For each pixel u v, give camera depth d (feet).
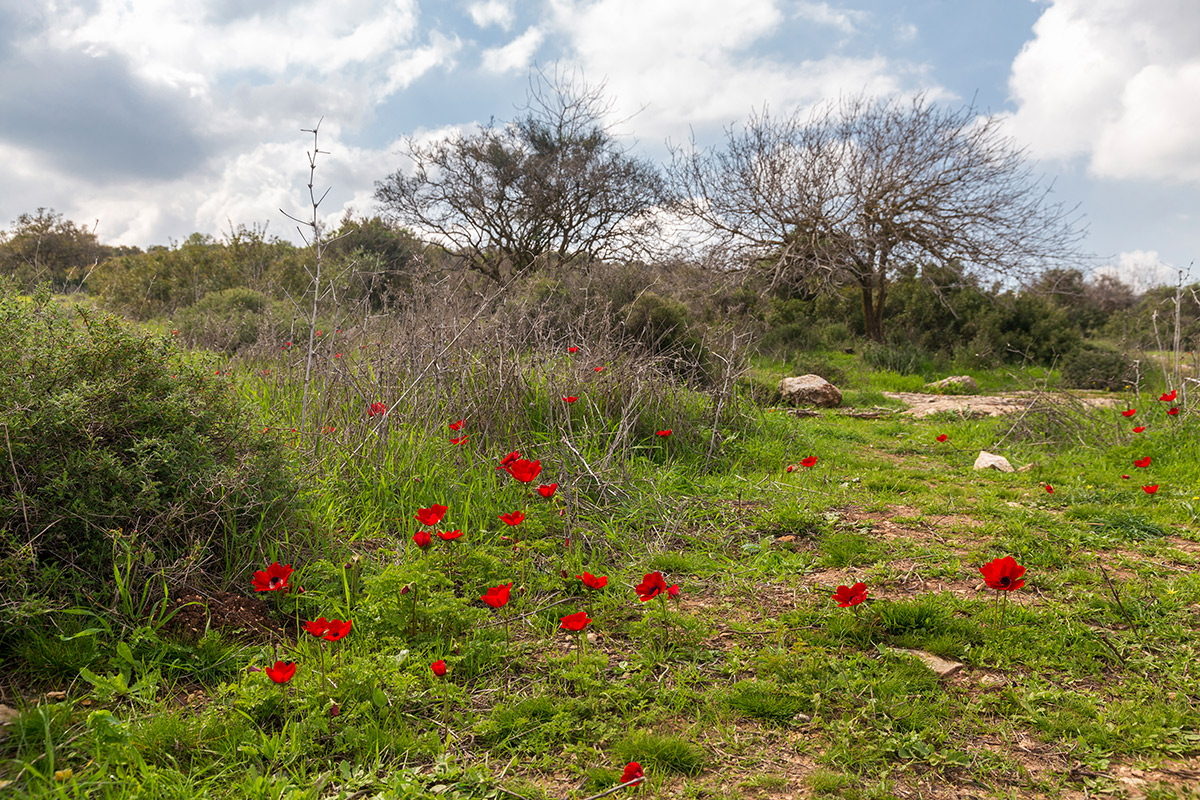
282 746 7.18
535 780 7.13
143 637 8.41
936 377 53.52
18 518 8.66
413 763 7.25
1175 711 8.29
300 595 10.09
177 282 53.62
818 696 8.54
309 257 55.01
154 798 6.22
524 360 20.16
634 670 9.32
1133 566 13.23
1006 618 10.82
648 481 16.92
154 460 9.87
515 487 15.29
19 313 10.14
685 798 6.91
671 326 31.58
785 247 62.69
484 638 9.73
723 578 12.73
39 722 6.93
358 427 16.10
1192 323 36.11
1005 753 7.66
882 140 60.95
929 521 16.24
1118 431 24.41
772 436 23.76
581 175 72.13
